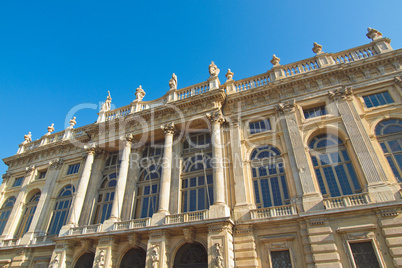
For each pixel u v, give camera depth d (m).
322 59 20.98
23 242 22.69
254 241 15.80
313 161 17.78
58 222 23.55
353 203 14.91
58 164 27.17
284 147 18.72
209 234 15.66
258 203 17.66
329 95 19.14
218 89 21.52
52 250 21.38
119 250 18.31
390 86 18.20
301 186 16.64
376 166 15.61
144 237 18.09
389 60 18.75
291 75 21.28
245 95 21.58
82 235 18.80
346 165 16.84
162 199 18.73
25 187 27.45
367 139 16.70
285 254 15.13
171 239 17.22
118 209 20.09
